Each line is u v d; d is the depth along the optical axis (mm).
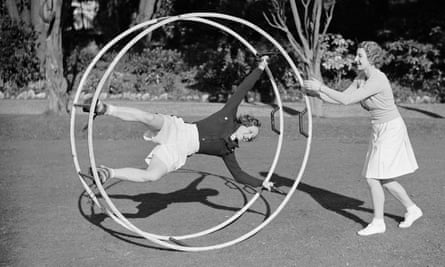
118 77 18109
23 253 4801
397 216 5777
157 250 4934
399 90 17484
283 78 17547
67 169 8211
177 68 18938
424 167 8164
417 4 20391
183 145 4879
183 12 21234
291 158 9039
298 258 4664
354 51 18734
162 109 14438
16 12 18828
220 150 5062
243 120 5168
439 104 15930
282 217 5848
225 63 17984
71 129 5059
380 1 20188
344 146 10109
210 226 5645
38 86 17703
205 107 14836
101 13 22578
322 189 7023
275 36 18500
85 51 20109
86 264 4570
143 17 18234
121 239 5215
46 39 13023
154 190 7098
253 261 4617
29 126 11367
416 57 17391
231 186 7273
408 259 4605
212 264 4574
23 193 6828
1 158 9047
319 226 5516
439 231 5285
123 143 10547
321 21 19422
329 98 5039
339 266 4480
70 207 6234
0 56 17672
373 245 4941
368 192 6828
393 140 5105
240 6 19312
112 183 7449
